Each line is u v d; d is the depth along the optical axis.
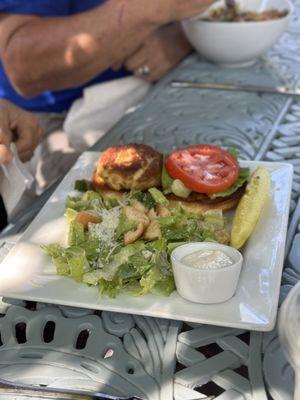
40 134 1.51
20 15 2.01
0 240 1.06
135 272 0.84
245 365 0.75
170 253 0.89
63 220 1.04
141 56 2.11
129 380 0.73
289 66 1.92
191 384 0.72
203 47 1.92
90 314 0.85
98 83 2.17
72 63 1.99
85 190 1.14
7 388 0.71
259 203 1.01
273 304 0.80
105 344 0.79
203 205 1.05
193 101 1.68
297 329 0.61
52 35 1.97
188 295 0.81
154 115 1.60
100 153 1.29
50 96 2.24
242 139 1.43
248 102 1.65
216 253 0.85
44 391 0.70
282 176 1.15
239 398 0.70
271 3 2.01
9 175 1.24
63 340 0.80
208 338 0.79
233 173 1.08
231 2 2.01
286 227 0.99
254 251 0.92
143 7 1.92
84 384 0.73
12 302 0.88
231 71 1.91
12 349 0.80
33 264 0.92
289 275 0.92
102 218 0.96
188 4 1.87
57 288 0.86
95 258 0.89
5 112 1.44
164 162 1.13
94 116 2.09
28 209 1.16
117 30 1.95
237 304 0.80
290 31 2.27
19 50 1.99
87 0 2.15
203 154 1.13
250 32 1.81
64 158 2.06
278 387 0.70
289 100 1.66
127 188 1.09
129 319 0.83
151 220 0.95
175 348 0.78
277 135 1.45
